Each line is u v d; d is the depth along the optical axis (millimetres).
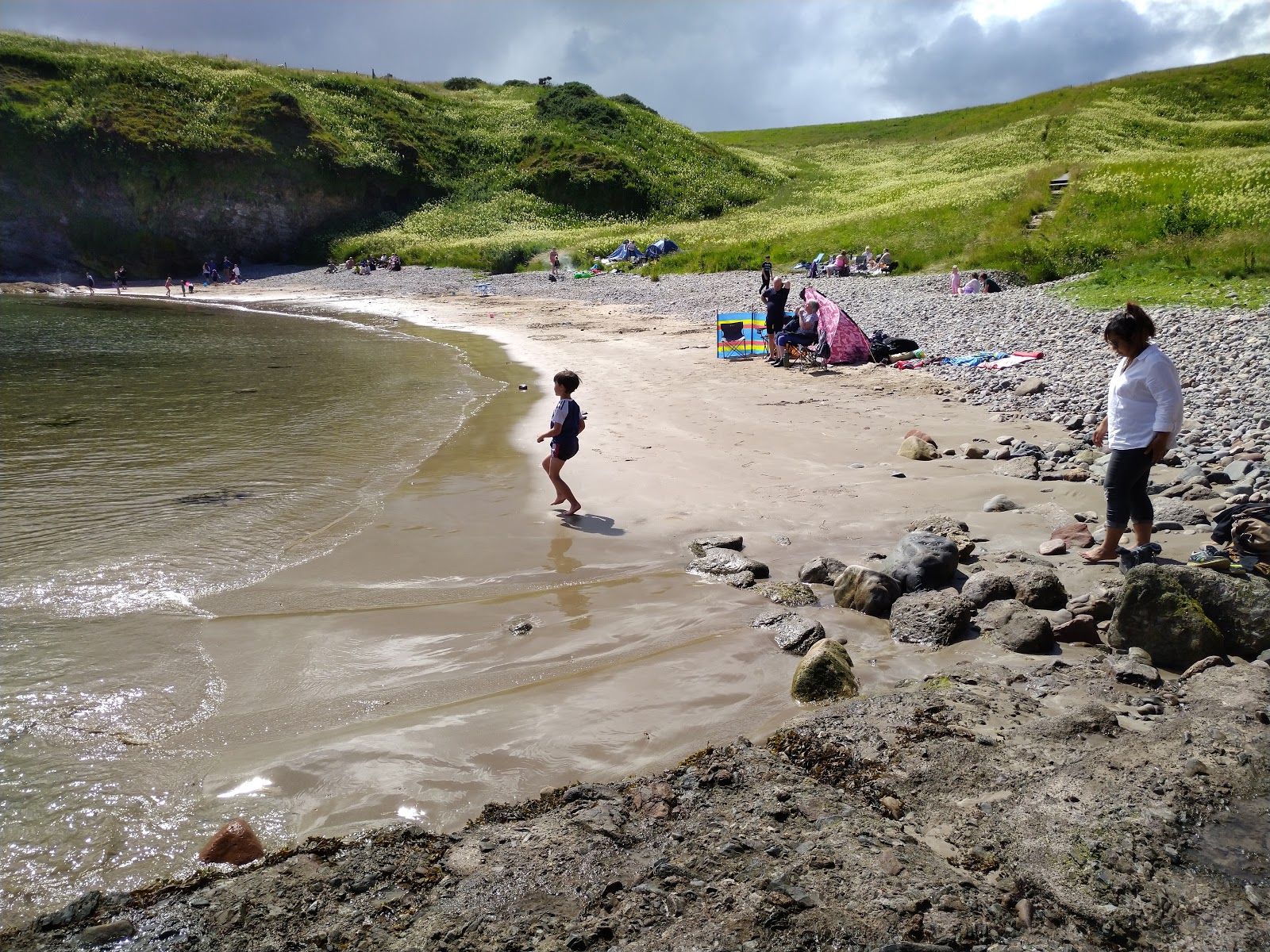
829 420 13023
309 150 60500
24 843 4133
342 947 3297
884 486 9797
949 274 28484
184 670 5863
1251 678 5141
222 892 3668
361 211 63219
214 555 7984
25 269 56281
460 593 7156
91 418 14000
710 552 7816
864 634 6336
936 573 6902
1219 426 10945
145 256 57750
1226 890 3490
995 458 10656
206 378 17938
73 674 5812
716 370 17734
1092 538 7715
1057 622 6125
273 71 69688
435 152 68312
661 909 3418
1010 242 30141
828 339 17547
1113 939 3262
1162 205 29766
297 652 6133
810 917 3312
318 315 33656
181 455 11617
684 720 5195
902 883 3498
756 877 3564
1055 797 4105
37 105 56094
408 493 9867
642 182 64938
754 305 27438
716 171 69375
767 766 4520
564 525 8773
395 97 72625
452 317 31234
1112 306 19281
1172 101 66188
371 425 13398
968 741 4625
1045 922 3330
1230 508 7270
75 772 4715
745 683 5656
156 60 64188
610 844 3881
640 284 37188
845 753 4602
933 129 82562
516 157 69375
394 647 6219
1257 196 27422
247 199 58625
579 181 63875
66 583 7305
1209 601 5637
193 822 4293
